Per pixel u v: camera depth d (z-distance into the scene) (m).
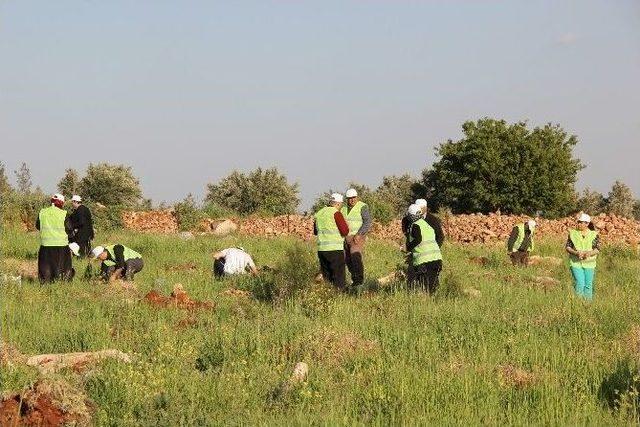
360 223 19.75
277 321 13.80
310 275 17.56
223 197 70.56
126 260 19.81
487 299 17.00
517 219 42.22
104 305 15.96
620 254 32.62
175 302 16.36
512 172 62.34
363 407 9.63
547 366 11.52
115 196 69.50
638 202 86.00
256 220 44.41
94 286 18.41
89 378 10.34
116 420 9.27
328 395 10.15
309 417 9.28
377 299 16.72
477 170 62.75
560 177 61.97
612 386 10.50
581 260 19.69
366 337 13.07
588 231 19.73
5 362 10.54
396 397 9.89
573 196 63.25
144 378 10.37
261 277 19.16
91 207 42.44
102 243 30.59
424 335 12.84
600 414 9.59
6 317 14.42
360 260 19.56
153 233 38.22
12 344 12.48
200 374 11.02
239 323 14.01
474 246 35.41
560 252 33.03
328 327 13.21
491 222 41.94
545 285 20.62
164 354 11.57
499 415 9.47
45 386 9.41
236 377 10.52
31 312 15.13
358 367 11.27
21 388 9.59
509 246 26.75
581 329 13.66
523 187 61.50
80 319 14.88
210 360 11.79
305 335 12.59
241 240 33.59
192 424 9.09
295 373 10.77
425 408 9.59
